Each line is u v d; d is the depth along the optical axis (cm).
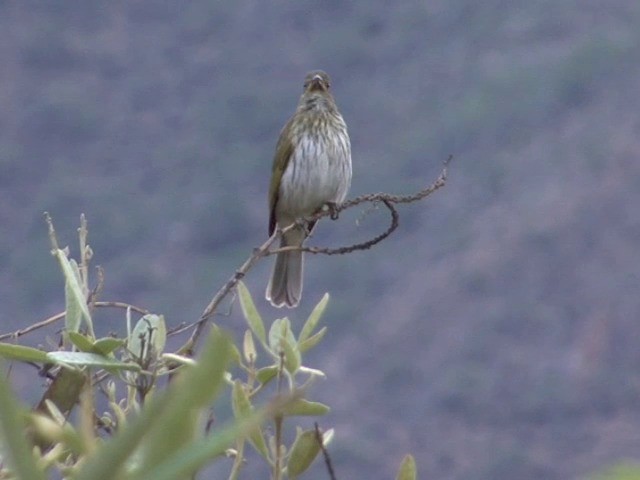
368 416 3438
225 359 243
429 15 5747
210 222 4584
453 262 4103
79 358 405
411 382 3619
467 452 3247
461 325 3862
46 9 6462
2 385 243
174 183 5044
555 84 4819
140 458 248
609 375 3584
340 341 3831
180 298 4184
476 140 4719
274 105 5509
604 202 4244
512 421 3416
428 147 4766
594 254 4100
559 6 5291
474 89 5044
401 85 5362
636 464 259
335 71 5669
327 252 518
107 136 5638
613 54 4862
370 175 4625
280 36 6062
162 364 412
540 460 3203
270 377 409
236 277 456
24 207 4984
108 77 6106
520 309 3888
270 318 3503
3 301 4022
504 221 4259
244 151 5159
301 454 397
